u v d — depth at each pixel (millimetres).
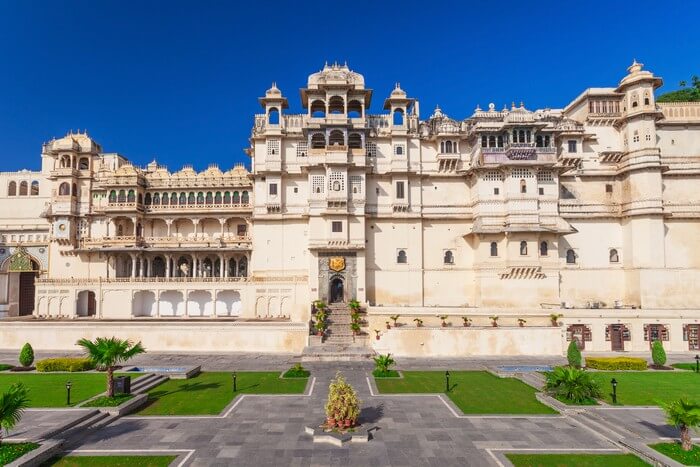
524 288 57406
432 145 63594
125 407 24750
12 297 70812
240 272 66062
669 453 18578
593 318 49844
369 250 61031
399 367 39625
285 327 48250
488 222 58281
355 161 59906
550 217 58469
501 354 46312
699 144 61031
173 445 20156
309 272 58688
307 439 20906
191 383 32406
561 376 27062
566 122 62250
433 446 20203
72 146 67250
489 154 58188
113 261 65500
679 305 56469
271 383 32438
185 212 65688
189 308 64000
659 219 57125
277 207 61688
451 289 61000
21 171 75812
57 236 65875
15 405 18500
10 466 16969
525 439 21094
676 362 41969
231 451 19500
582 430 22328
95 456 18938
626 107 61062
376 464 18281
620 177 61750
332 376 35188
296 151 63188
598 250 60750
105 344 26469
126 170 65375
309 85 61656
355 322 50750
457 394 29234
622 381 32875
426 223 62000
